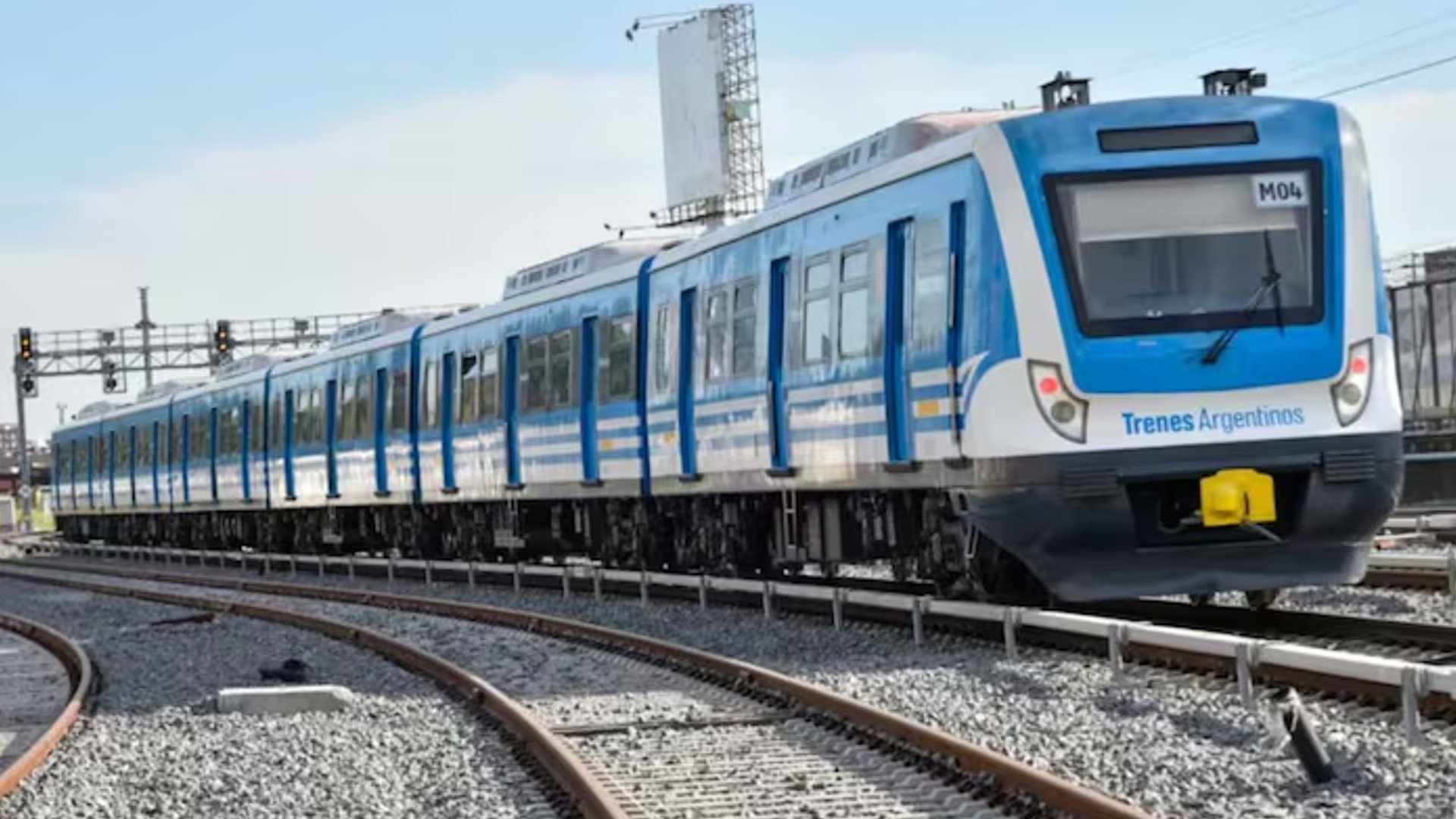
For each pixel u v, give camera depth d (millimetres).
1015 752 11344
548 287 29578
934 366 17141
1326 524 15836
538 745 12633
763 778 11148
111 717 17031
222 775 13078
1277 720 10898
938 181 17047
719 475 22891
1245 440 15578
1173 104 16109
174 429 54500
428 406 34938
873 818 9773
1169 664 14008
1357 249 16016
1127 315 15664
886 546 19797
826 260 19594
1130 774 10336
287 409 44062
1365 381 15828
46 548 67562
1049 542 15797
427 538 36844
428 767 12805
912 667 15766
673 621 21781
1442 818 8734
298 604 30391
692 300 23734
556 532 31141
